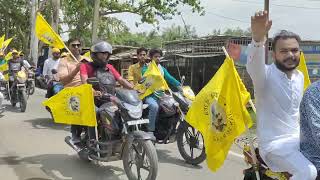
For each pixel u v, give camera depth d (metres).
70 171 6.25
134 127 5.69
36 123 10.04
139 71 8.09
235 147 8.04
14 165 6.48
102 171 6.29
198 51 21.62
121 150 5.74
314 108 3.24
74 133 6.61
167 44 24.38
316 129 3.21
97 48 6.30
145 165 5.51
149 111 6.78
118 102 5.70
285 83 3.59
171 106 6.76
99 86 6.26
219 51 20.23
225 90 4.22
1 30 45.19
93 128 6.16
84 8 31.58
